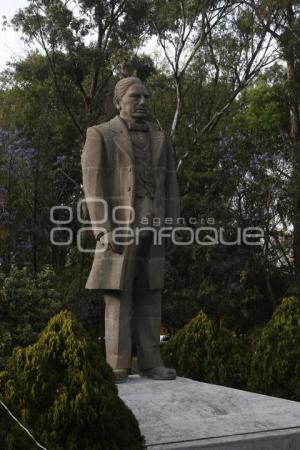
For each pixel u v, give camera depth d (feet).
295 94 65.05
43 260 62.59
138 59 63.77
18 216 59.00
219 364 30.01
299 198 60.23
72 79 63.67
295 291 59.82
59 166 66.54
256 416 21.27
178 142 68.23
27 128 72.18
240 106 76.74
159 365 25.50
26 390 17.11
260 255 61.05
